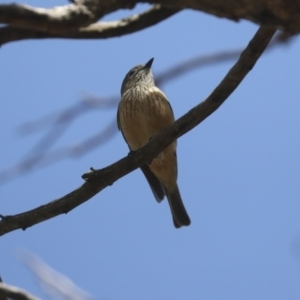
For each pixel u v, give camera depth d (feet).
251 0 13.56
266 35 20.34
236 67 22.26
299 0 13.37
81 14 13.62
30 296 15.71
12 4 12.97
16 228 27.63
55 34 16.60
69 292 22.34
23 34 16.12
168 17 21.74
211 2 13.88
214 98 24.22
